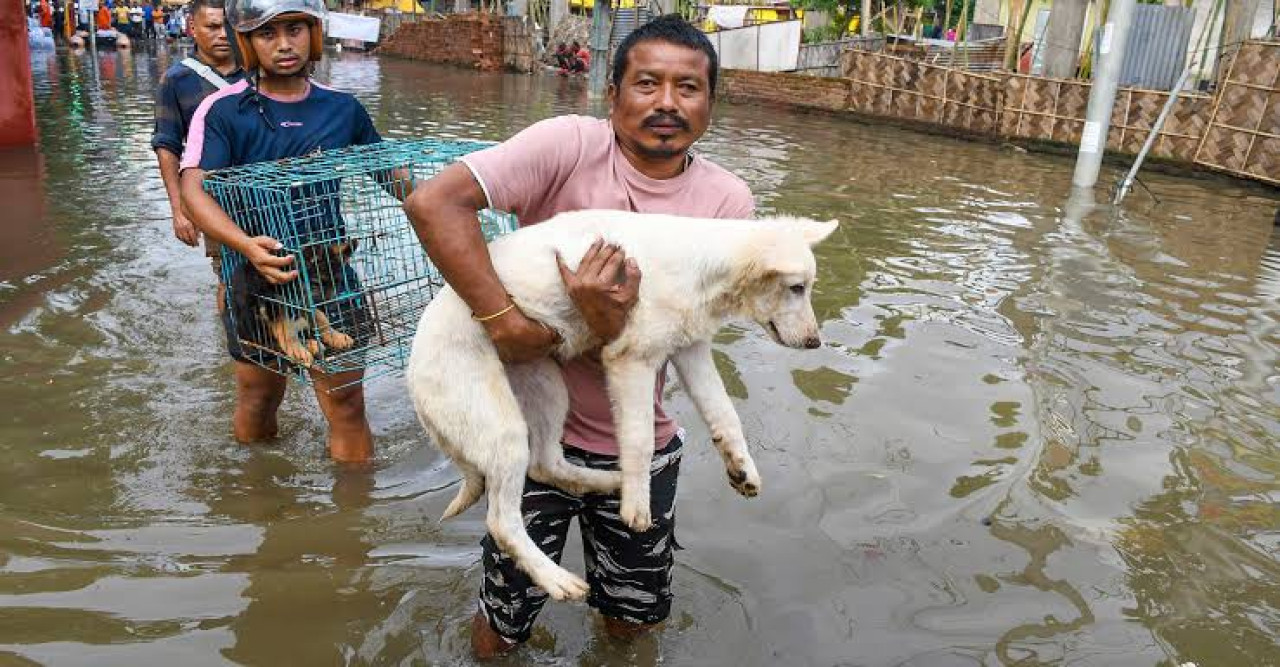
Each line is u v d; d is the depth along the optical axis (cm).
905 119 1803
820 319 616
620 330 257
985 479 423
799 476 421
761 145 1443
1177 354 586
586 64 2728
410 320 426
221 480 421
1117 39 1140
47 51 2759
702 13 2972
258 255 358
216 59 479
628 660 308
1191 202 1130
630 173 276
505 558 280
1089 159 1177
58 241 753
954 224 923
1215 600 343
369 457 447
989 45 2422
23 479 411
